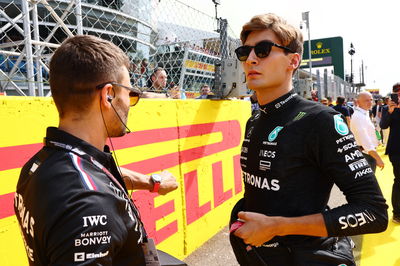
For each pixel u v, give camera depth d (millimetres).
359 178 969
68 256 621
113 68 833
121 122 878
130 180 1320
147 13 3076
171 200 2449
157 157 2305
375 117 10742
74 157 743
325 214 972
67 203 654
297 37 1153
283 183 1059
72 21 3625
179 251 2547
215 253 2689
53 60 802
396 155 3572
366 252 2971
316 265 1035
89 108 806
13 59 3334
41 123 1530
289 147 1049
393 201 3688
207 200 2936
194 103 2756
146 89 2963
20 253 1448
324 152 1003
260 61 1130
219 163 3158
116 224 706
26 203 730
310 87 7664
